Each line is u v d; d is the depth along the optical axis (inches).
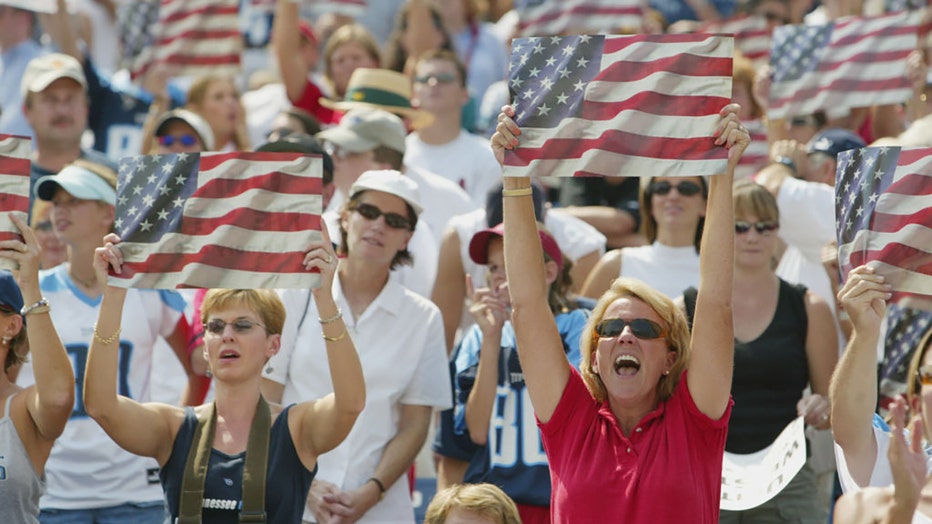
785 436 942.4
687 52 782.5
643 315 821.9
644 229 1202.6
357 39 1626.5
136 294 1082.1
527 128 794.2
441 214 1332.4
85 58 1592.0
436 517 825.5
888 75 1352.1
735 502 912.3
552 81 794.8
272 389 1035.9
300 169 838.5
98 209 1082.1
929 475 788.6
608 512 802.8
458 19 1867.6
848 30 1364.4
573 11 1562.5
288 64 1595.7
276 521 870.4
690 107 780.6
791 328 1047.0
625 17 1552.7
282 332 989.8
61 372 866.8
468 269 1198.3
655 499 795.4
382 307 1063.0
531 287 823.7
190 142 1379.2
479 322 1042.7
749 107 1453.0
